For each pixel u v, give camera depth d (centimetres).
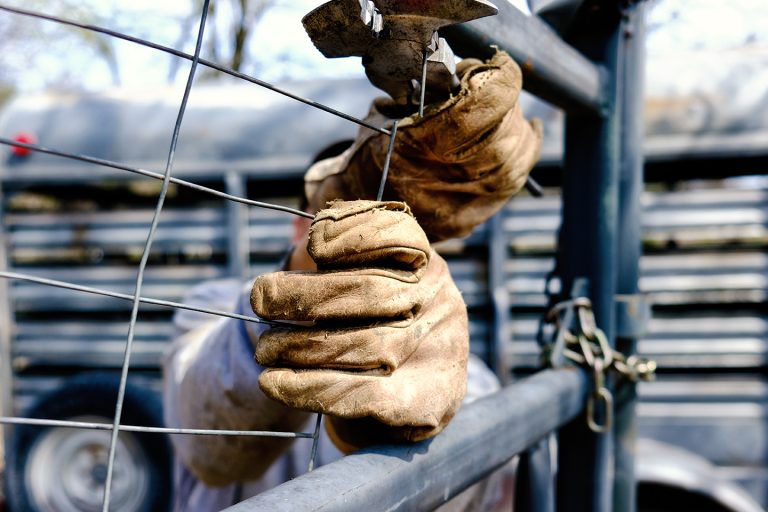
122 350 407
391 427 79
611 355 146
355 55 78
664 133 344
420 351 77
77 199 411
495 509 186
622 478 167
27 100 407
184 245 398
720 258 354
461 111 80
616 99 149
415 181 92
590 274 151
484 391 197
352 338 71
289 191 398
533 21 115
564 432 152
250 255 394
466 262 367
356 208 72
